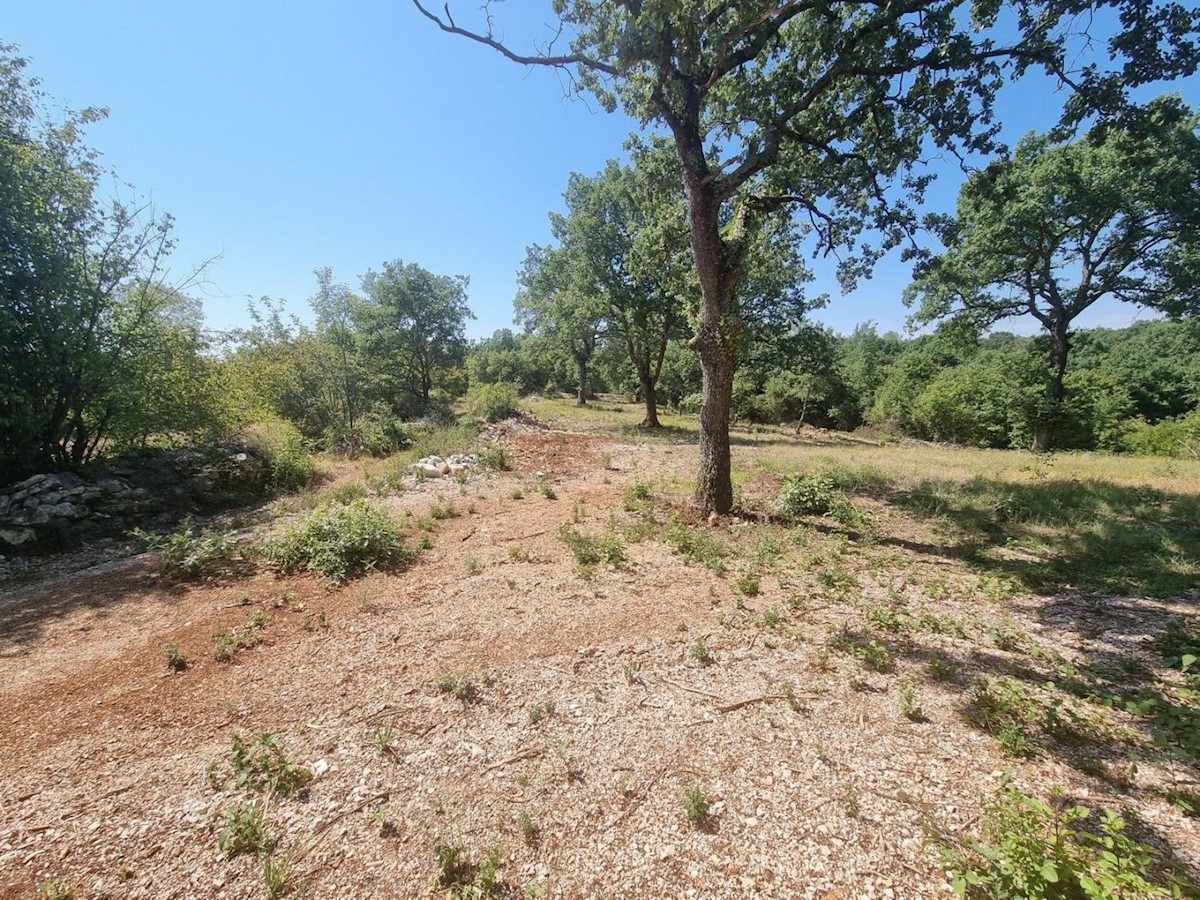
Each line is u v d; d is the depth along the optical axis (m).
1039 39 5.55
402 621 4.27
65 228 7.42
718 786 2.50
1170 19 4.77
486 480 9.91
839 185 7.81
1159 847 2.03
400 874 2.07
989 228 15.24
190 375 9.41
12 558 6.00
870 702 3.13
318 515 5.97
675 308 19.08
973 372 25.53
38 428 7.27
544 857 2.14
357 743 2.85
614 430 19.05
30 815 2.38
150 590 4.98
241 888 2.02
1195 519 6.39
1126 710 2.93
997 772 2.51
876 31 5.98
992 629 3.92
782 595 4.73
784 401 31.69
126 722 3.05
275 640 3.99
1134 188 13.06
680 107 6.56
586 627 4.14
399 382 23.72
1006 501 7.38
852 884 1.96
